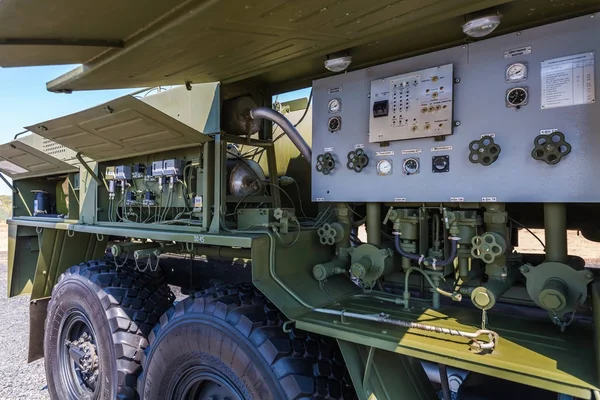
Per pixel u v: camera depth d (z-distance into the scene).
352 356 1.58
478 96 1.58
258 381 1.63
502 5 1.45
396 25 1.49
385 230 2.24
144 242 2.86
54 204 4.25
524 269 1.49
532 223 2.05
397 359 1.86
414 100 1.73
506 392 1.74
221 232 1.98
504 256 1.57
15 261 3.96
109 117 2.11
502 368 1.21
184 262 3.27
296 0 1.25
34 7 1.28
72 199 3.40
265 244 1.82
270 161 2.56
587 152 1.37
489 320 1.60
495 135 1.54
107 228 2.58
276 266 1.86
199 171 2.28
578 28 1.38
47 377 3.05
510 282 1.62
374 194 1.87
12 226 3.94
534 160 1.46
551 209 1.49
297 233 1.98
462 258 1.70
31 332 3.46
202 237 1.95
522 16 1.55
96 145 2.57
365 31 1.54
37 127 2.46
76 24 1.43
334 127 2.00
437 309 1.75
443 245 1.91
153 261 3.29
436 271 1.76
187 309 1.96
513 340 1.38
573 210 1.96
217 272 3.03
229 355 1.73
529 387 1.75
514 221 1.89
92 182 2.97
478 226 1.78
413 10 1.35
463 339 1.40
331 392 1.62
